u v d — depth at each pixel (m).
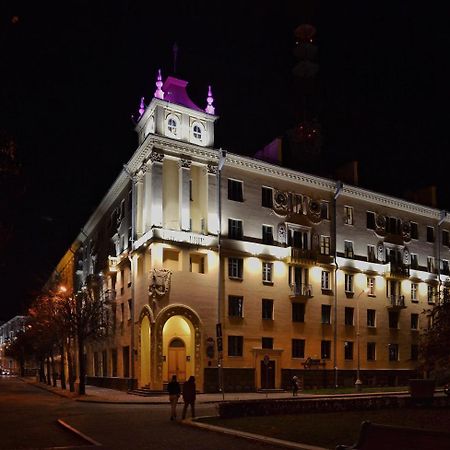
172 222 42.19
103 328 50.41
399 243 55.81
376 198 54.31
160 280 40.06
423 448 8.16
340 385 47.78
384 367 51.56
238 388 41.94
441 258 59.69
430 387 27.27
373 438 8.95
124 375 46.41
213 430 17.25
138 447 14.20
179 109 44.12
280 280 46.34
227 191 45.12
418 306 56.06
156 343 39.34
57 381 68.75
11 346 93.12
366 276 52.19
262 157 51.00
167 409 27.95
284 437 15.09
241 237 45.06
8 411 27.28
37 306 54.41
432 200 61.69
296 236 48.84
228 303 43.09
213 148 44.97
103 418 22.94
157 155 42.06
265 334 44.47
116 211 53.47
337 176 55.94
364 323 50.97
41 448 14.34
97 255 61.41
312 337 47.09
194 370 40.41
